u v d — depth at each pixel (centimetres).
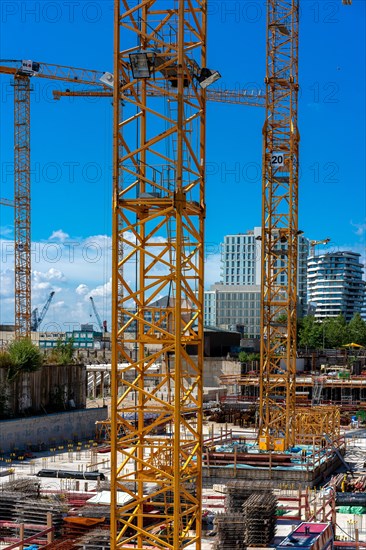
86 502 4731
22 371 8925
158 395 11756
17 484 5109
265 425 8269
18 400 8875
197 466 3653
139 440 3634
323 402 13012
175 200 3444
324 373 14650
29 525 4275
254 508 4534
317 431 8725
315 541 3741
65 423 9194
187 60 3659
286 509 5303
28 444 8450
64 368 9831
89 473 6562
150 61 3522
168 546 3403
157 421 3625
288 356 8181
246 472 6544
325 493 5134
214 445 7706
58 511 4462
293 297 8244
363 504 5588
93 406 12419
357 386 13050
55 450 8488
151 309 3709
